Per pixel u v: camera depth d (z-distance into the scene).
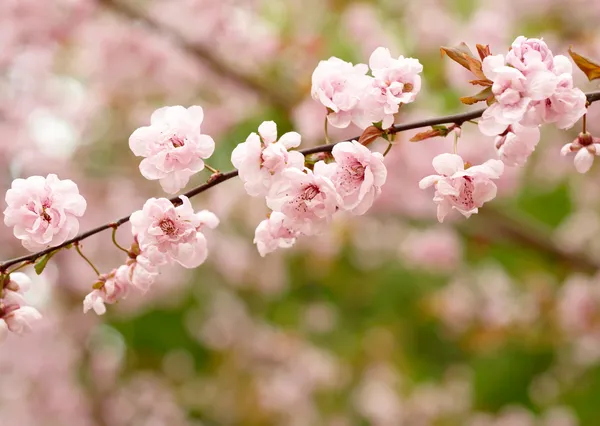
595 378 1.77
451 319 1.94
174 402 2.16
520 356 1.83
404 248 2.06
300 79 1.56
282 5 1.85
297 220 0.91
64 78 1.81
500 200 1.70
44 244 0.91
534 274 1.88
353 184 0.91
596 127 1.52
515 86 0.90
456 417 2.15
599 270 1.58
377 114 0.91
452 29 1.69
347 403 2.32
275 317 2.29
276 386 2.26
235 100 1.70
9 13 1.50
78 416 1.98
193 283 2.05
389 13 1.85
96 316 1.93
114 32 1.59
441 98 1.66
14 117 1.74
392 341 2.23
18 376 1.91
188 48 1.58
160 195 1.90
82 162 1.88
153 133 0.92
